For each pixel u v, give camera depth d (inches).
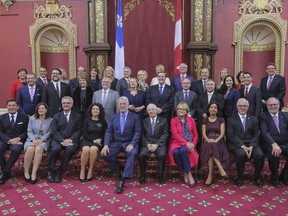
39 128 161.9
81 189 141.6
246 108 151.8
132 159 144.4
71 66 259.0
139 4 247.8
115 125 156.8
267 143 148.7
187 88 169.3
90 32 243.4
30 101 183.5
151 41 249.1
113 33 245.9
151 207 120.7
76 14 256.5
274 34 243.4
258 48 251.3
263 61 251.3
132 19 248.8
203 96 170.9
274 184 144.5
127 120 156.3
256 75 252.7
